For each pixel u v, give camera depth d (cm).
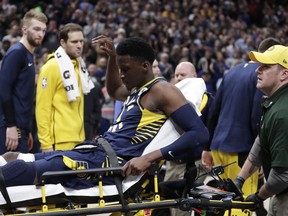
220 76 1741
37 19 688
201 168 600
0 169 451
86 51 1596
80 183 465
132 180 471
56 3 2125
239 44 2245
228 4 2683
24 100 694
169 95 470
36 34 687
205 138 470
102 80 1332
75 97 691
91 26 1970
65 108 695
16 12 1991
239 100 630
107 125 1174
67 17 2023
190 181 473
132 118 480
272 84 466
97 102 945
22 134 697
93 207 445
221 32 2344
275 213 481
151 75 485
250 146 630
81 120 711
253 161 507
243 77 631
